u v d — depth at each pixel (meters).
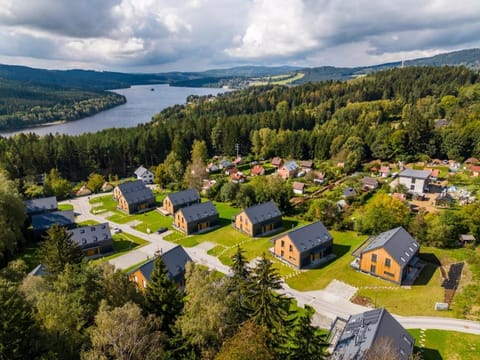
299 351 30.53
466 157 125.88
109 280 35.47
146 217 91.31
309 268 61.19
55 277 40.56
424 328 43.62
